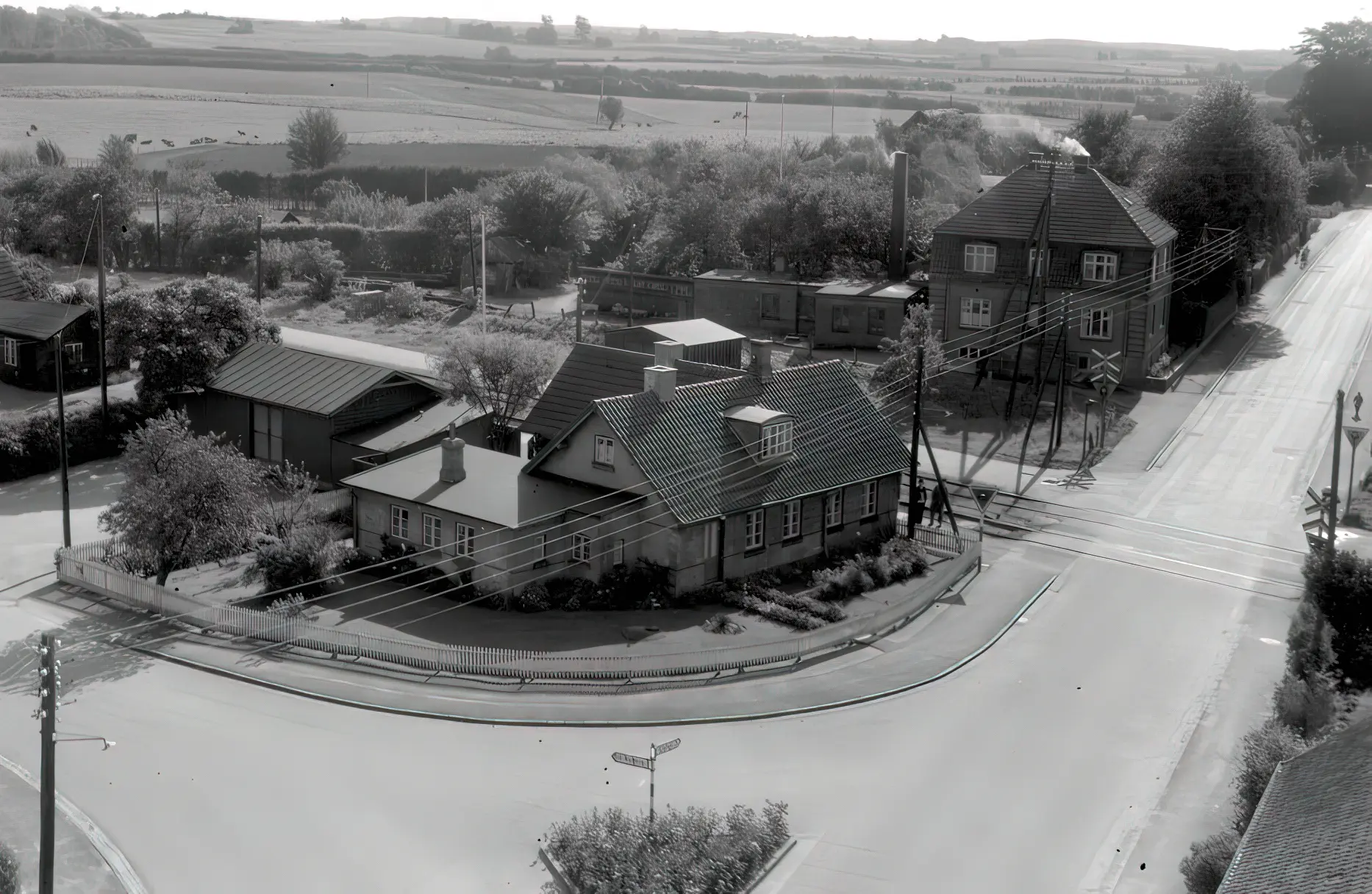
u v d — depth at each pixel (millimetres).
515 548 55469
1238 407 89625
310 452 72188
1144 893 35812
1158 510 71062
